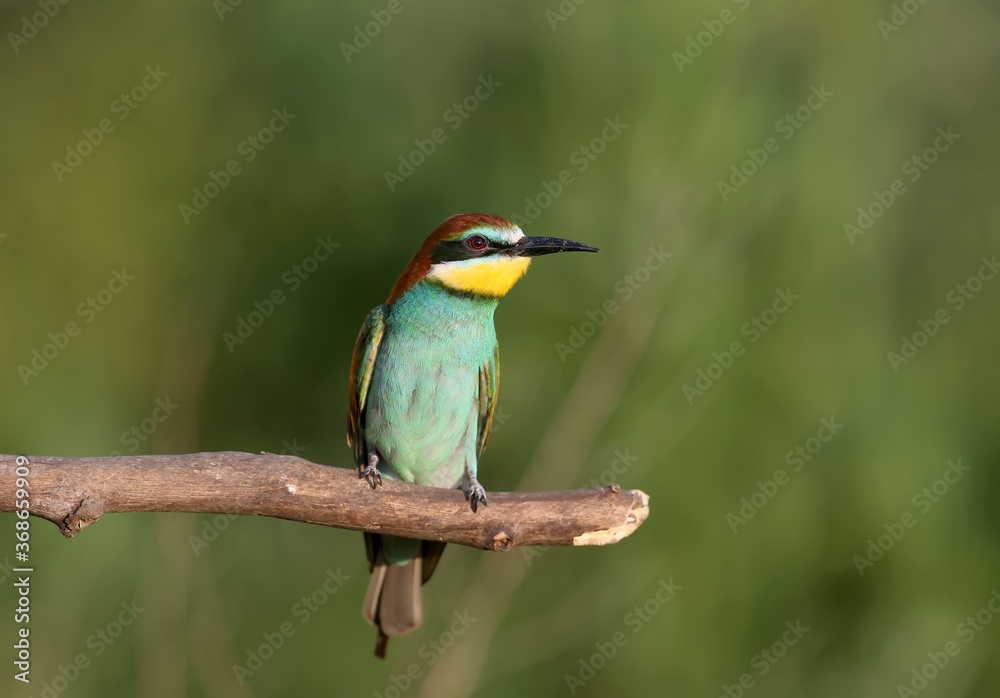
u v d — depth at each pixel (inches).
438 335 362.9
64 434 512.7
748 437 494.3
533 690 511.8
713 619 485.7
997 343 528.7
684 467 496.1
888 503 478.3
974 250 558.3
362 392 370.6
